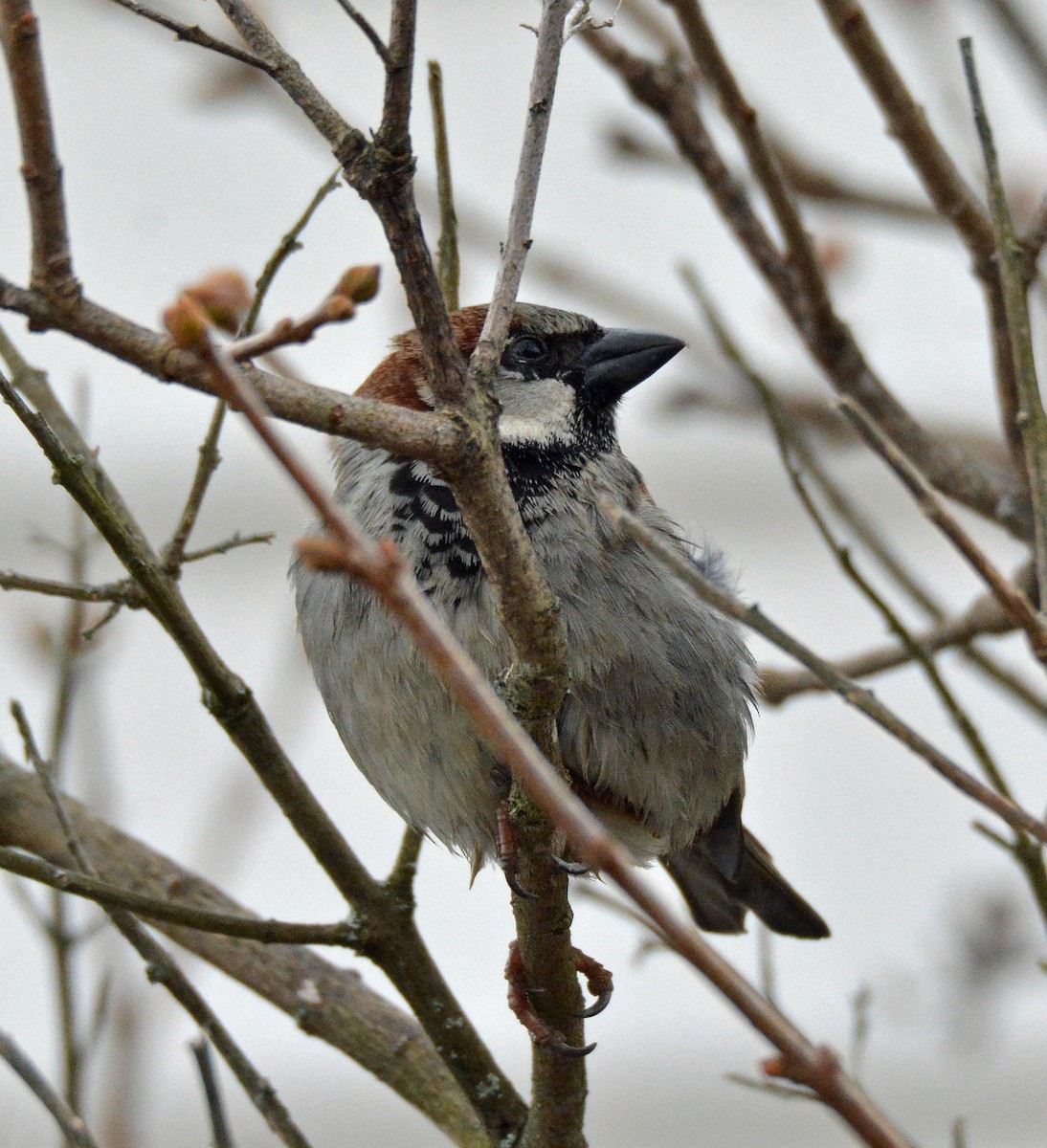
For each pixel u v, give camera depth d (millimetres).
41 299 3824
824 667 4266
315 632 6871
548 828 5113
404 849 5977
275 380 4074
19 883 6105
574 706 6699
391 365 7355
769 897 8625
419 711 6477
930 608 6559
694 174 7512
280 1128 5391
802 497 5656
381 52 4047
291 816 5895
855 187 8938
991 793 4223
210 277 6312
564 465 7051
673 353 7496
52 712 6930
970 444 9891
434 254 8133
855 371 7352
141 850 6977
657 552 4129
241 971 6766
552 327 7508
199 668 5719
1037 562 5238
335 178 5703
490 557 4496
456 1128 6301
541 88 4590
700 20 6938
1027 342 5254
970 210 6648
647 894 2744
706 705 6906
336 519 2779
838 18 6523
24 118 3775
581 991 5785
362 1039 6590
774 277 7398
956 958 9242
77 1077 5918
